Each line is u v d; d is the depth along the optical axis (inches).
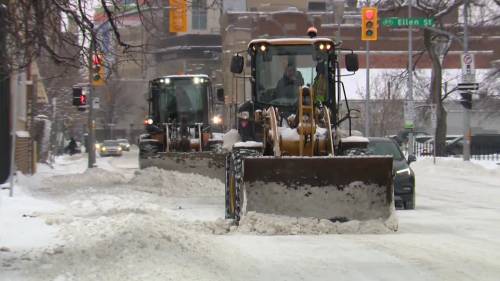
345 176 1521.9
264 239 1414.9
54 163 5423.2
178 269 1031.0
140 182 2763.3
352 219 1526.8
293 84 1831.9
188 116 3462.1
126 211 1835.6
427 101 6722.4
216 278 1016.2
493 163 4810.5
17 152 3041.3
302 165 1517.0
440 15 5605.3
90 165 4057.6
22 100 3521.2
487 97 6358.3
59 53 1301.7
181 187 2682.1
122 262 1064.2
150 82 3501.5
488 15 5644.7
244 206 1520.7
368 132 5428.2
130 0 1396.4
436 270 1107.9
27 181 2866.6
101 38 1428.4
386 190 1528.1
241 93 2728.8
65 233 1425.9
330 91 1843.0
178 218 1758.1
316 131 1680.6
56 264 1089.4
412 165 4884.4
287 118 1764.3
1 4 1050.7
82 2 1279.5
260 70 1844.2
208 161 2847.0
